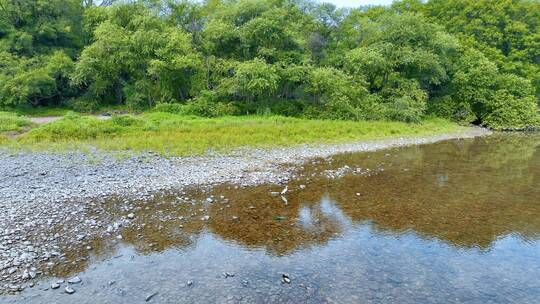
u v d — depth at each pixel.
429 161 21.45
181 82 42.97
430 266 8.86
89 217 11.59
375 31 45.28
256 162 19.92
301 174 17.66
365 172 18.39
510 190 15.38
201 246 9.83
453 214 12.48
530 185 16.22
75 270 8.48
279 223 11.53
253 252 9.52
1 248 9.33
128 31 43.62
